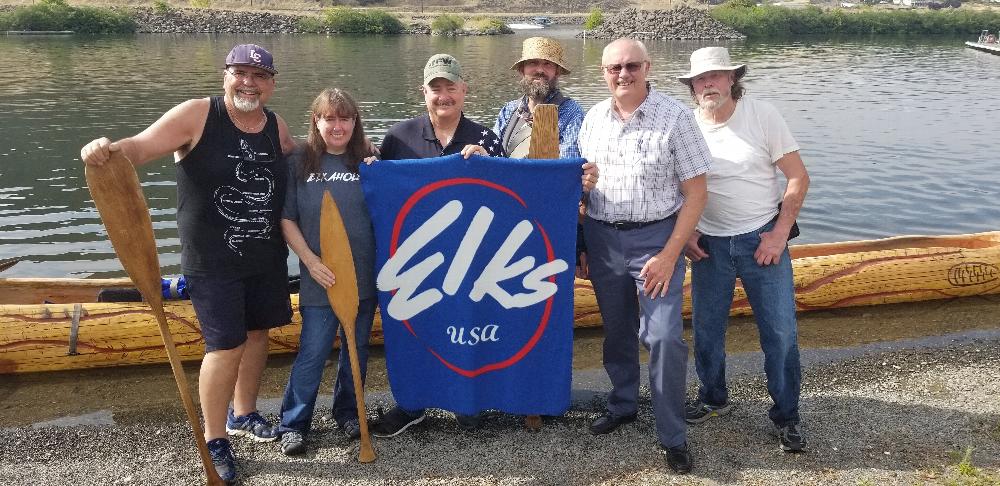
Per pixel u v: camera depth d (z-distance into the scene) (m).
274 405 4.87
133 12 61.59
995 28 66.69
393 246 3.99
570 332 4.12
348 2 88.06
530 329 4.12
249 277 3.81
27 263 8.36
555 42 4.75
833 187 12.05
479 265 4.03
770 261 3.79
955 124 18.53
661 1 104.62
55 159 13.75
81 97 22.27
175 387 5.10
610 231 3.90
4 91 23.31
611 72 3.74
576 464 3.95
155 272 3.52
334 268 3.83
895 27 67.25
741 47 50.75
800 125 18.38
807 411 4.54
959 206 11.06
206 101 3.62
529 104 4.84
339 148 3.91
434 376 4.18
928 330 6.03
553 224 3.98
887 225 10.21
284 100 22.00
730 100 3.84
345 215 3.94
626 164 3.79
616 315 4.04
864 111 20.77
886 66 35.91
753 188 3.84
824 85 27.45
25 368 5.16
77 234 9.36
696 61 3.77
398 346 4.14
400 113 19.84
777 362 3.94
